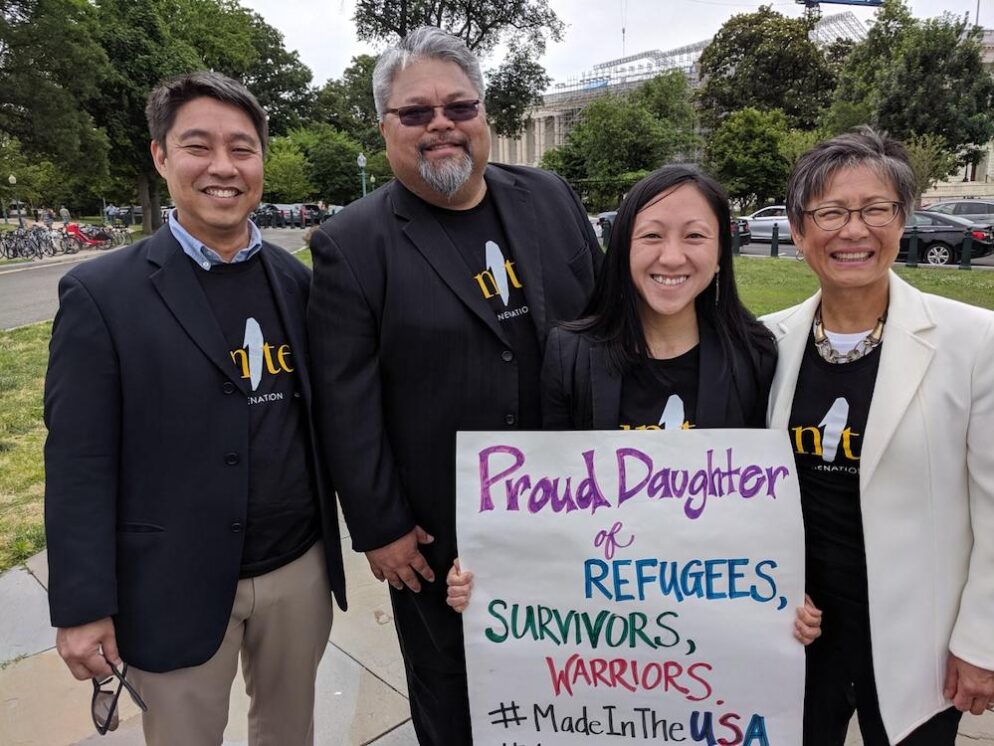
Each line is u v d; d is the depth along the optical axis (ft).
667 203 5.17
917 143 67.31
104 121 98.27
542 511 5.44
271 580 5.83
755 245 66.69
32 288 48.62
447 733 6.91
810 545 5.45
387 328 6.08
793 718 5.29
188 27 121.90
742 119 117.39
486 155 6.29
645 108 126.62
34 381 22.85
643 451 5.32
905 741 5.20
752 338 5.69
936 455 4.83
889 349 4.98
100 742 7.50
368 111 184.75
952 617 5.02
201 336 5.38
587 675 5.49
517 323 6.38
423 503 6.40
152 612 5.30
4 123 84.17
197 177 5.41
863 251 4.91
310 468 6.05
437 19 114.42
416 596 6.61
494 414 6.25
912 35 76.79
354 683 8.43
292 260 6.38
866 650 5.36
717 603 5.26
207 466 5.38
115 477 5.24
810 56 138.51
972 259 48.60
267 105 181.57
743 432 5.22
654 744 5.51
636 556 5.32
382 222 6.22
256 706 6.40
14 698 8.20
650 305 5.40
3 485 14.39
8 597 10.32
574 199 7.37
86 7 89.86
